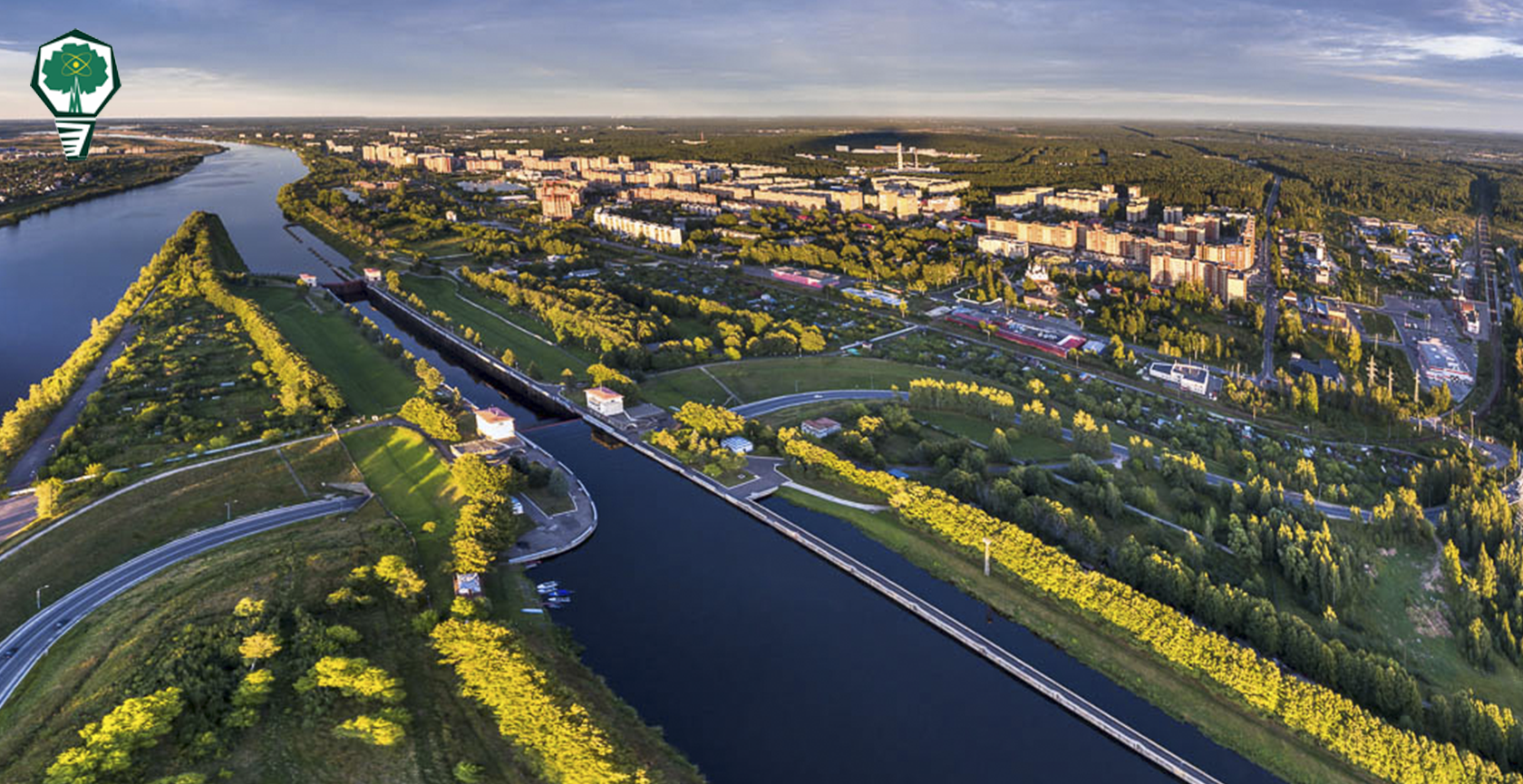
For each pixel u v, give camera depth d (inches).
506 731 7337.6
